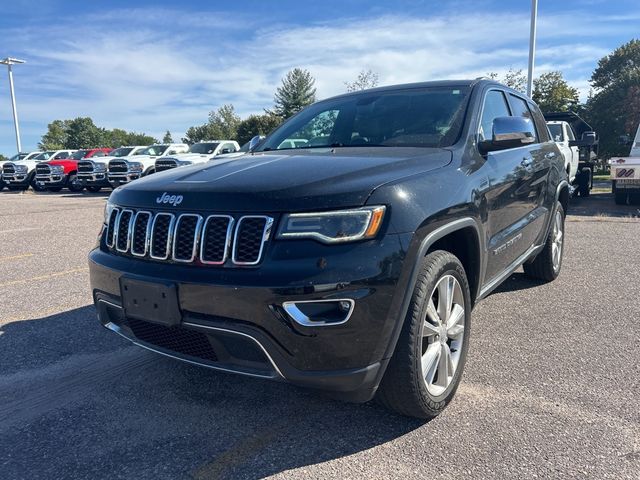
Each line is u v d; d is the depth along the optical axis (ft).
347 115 13.12
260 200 7.98
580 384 10.44
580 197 48.11
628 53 148.97
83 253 24.90
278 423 9.39
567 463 7.93
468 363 11.55
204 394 10.53
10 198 65.31
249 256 7.89
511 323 13.96
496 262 11.82
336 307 7.59
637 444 8.38
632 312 14.60
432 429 9.00
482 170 10.81
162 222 8.82
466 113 11.66
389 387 8.59
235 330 7.82
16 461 8.39
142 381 11.14
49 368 11.82
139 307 8.76
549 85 136.98
